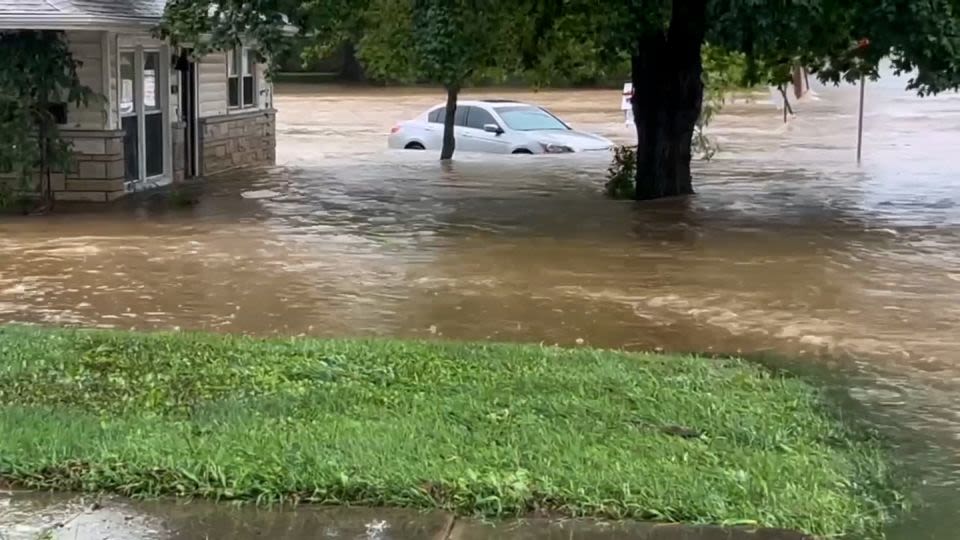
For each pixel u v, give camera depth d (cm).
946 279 1189
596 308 1058
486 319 1012
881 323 998
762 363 854
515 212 1697
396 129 2856
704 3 1730
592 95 5219
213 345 852
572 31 1828
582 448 609
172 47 1825
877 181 2095
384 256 1314
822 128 3375
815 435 660
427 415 669
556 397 714
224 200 1808
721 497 543
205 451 592
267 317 1015
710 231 1508
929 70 1528
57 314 1022
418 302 1079
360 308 1053
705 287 1151
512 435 629
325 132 3422
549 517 524
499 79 2577
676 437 641
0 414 659
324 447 601
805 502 541
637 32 1552
